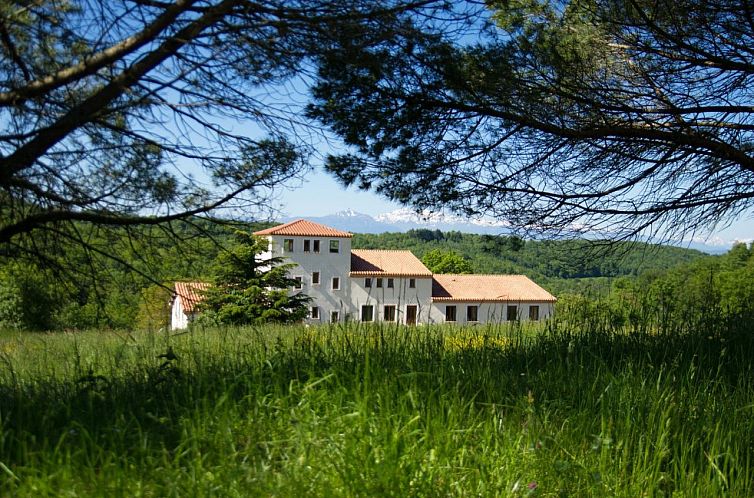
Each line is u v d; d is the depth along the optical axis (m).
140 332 8.28
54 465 2.61
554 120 7.09
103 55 3.91
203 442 2.99
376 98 6.32
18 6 3.70
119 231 4.91
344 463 2.74
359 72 5.14
